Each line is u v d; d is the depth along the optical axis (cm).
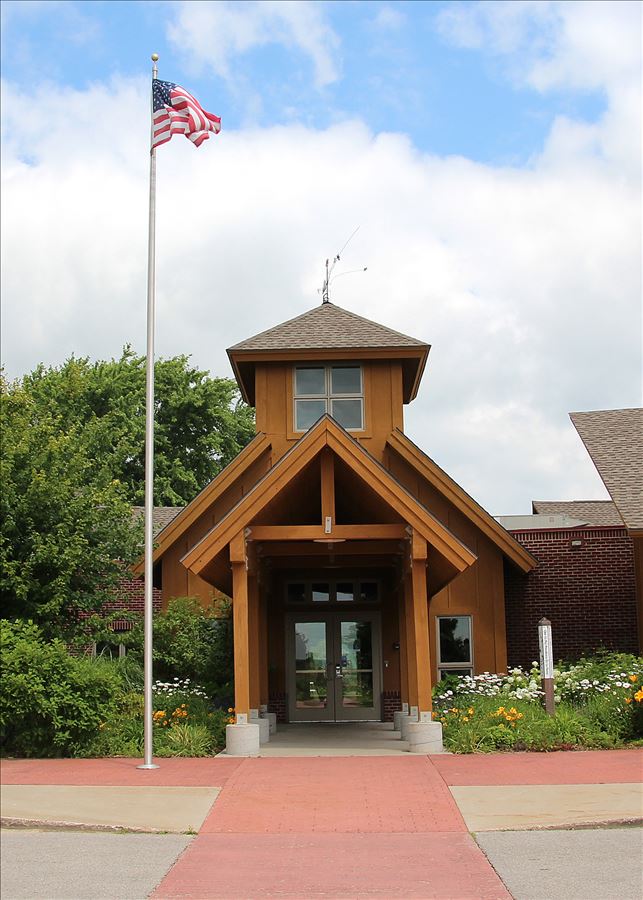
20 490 2027
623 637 2383
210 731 1745
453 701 1912
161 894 843
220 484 2409
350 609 2433
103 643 2606
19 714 1588
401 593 2138
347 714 2406
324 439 1700
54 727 1603
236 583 1717
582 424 2597
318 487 1897
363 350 2405
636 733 1688
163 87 1678
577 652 2388
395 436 2400
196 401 4588
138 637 2106
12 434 2055
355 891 852
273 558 2186
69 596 2009
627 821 1085
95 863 950
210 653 2309
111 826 1098
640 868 903
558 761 1481
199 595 2419
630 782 1291
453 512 2389
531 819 1109
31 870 923
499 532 2344
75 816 1140
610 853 964
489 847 1002
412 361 2480
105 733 1647
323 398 2447
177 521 2406
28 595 1994
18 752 1617
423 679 1680
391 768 1459
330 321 2555
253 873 913
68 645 2081
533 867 918
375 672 2420
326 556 2184
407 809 1178
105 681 1680
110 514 2106
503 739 1634
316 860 960
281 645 2422
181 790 1298
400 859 960
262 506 1697
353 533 1714
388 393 2448
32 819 1118
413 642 1884
